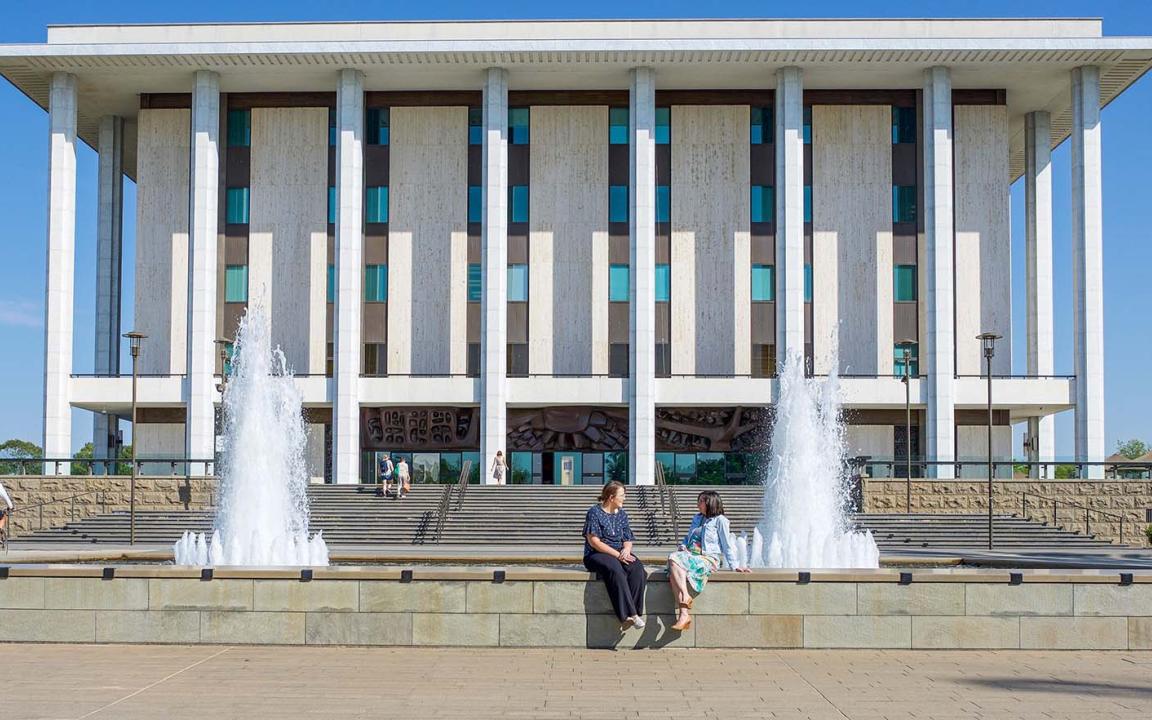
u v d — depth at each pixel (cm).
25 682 1129
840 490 4109
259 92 5262
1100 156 4853
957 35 4809
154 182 5284
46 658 1265
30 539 3562
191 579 1362
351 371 4884
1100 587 1338
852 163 5225
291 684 1122
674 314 5212
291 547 2112
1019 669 1216
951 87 5141
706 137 5250
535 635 1344
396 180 5269
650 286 4866
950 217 4894
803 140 5234
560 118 5266
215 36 4862
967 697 1072
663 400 4938
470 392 4931
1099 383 4791
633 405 4856
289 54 4775
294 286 5231
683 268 5231
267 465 2828
